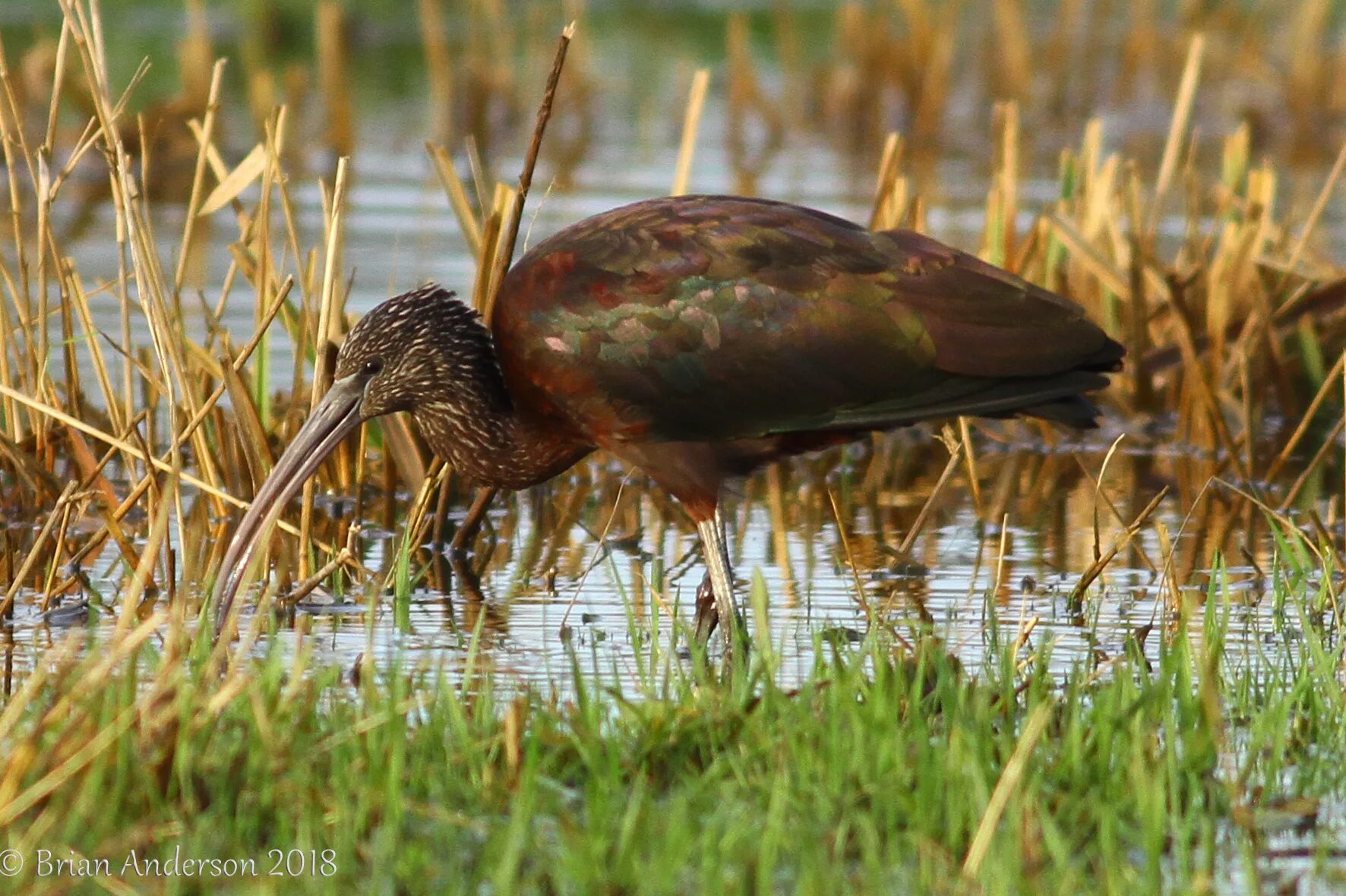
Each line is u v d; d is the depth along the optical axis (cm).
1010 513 1380
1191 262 1725
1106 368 1002
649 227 1018
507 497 1419
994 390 989
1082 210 1762
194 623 1041
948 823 700
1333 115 2878
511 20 3631
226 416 1448
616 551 1265
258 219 1382
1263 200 1656
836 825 698
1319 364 1622
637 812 675
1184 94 1727
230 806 707
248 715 774
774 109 2772
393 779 692
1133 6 3253
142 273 1097
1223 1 3481
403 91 3023
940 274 988
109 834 668
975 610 1102
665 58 3353
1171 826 721
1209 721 803
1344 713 853
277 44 3288
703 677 868
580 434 1062
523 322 1031
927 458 1575
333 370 1248
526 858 680
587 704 800
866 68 2917
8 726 709
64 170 1190
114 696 764
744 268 995
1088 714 804
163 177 2420
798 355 988
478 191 1250
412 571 1197
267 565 1123
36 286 1783
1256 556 1239
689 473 1035
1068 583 1170
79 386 1337
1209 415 1530
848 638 1036
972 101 3084
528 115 2827
